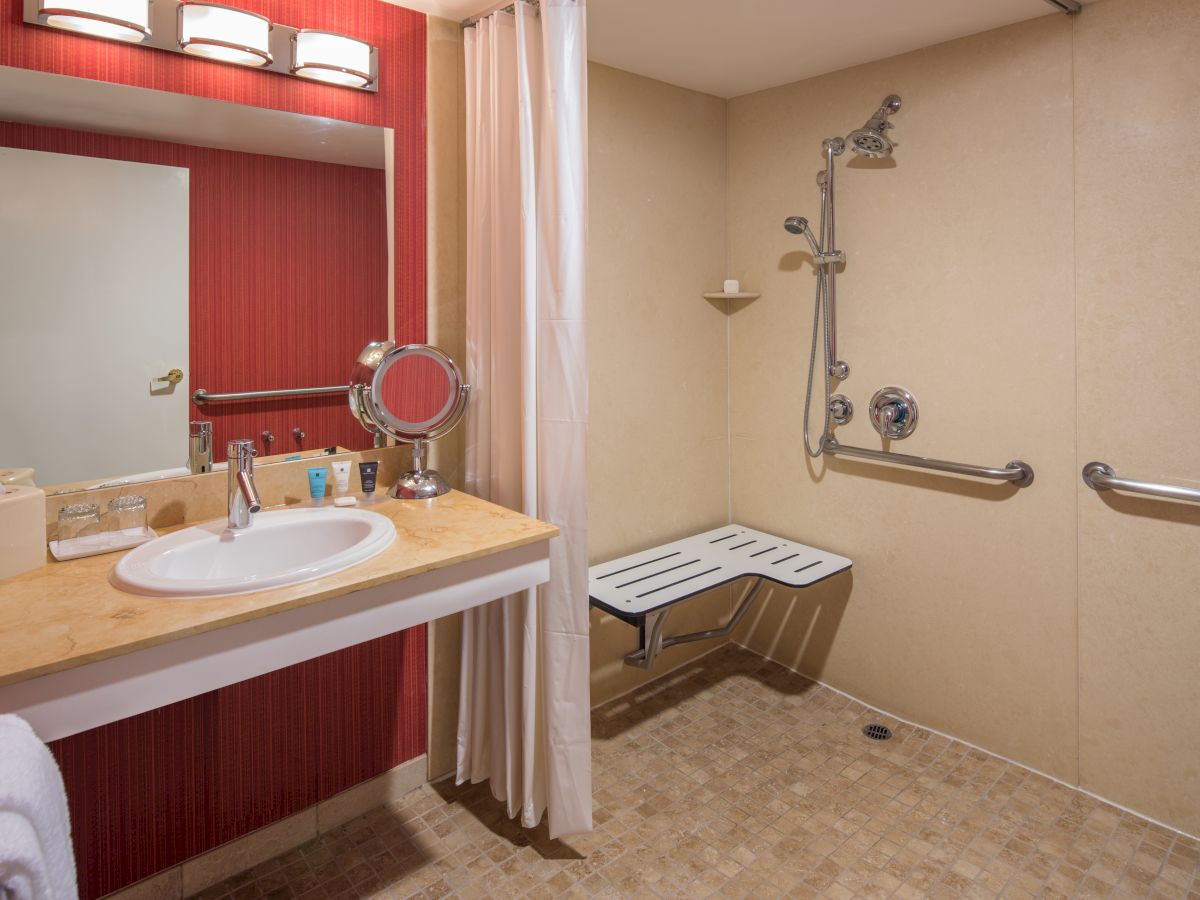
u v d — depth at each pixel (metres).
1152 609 1.94
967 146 2.18
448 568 1.54
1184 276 1.82
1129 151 1.88
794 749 2.37
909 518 2.44
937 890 1.77
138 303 1.63
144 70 1.60
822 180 2.46
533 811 1.93
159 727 1.71
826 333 2.55
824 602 2.75
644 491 2.71
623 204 2.53
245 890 1.81
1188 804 1.92
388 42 1.93
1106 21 1.89
